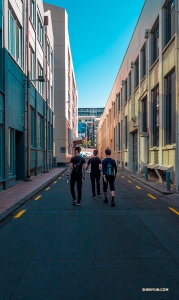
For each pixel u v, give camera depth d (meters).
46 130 25.22
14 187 13.90
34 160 20.11
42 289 3.73
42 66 23.98
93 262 4.65
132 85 24.69
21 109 16.33
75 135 72.69
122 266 4.48
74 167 9.62
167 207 9.31
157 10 16.23
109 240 5.81
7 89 12.72
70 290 3.70
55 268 4.41
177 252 5.11
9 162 14.30
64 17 37.66
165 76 14.98
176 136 12.53
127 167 27.75
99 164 11.05
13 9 14.04
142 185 15.55
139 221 7.40
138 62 23.27
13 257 4.90
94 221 7.40
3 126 12.36
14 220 7.58
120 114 33.06
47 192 12.88
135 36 23.27
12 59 13.98
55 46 37.62
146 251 5.16
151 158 18.05
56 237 6.04
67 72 41.97
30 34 18.73
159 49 15.77
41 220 7.55
